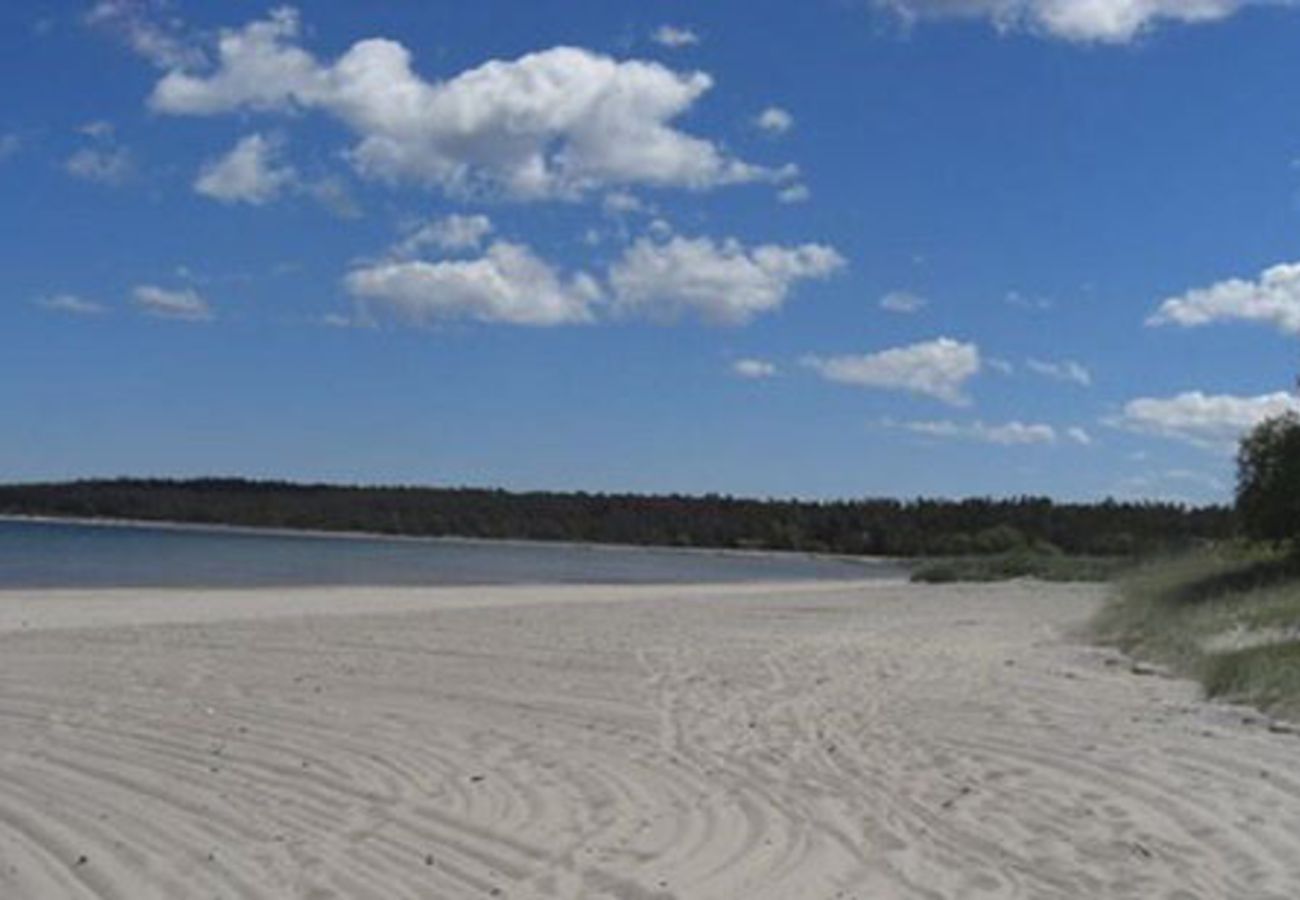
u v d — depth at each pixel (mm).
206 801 8648
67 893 6684
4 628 20891
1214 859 7375
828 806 8641
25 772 9461
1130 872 7133
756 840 7797
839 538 136625
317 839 7734
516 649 17875
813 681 14891
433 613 25781
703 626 22984
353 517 145375
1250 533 24000
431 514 146375
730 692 13891
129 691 13406
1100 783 9312
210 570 52562
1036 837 7867
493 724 11680
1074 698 13633
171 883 6867
